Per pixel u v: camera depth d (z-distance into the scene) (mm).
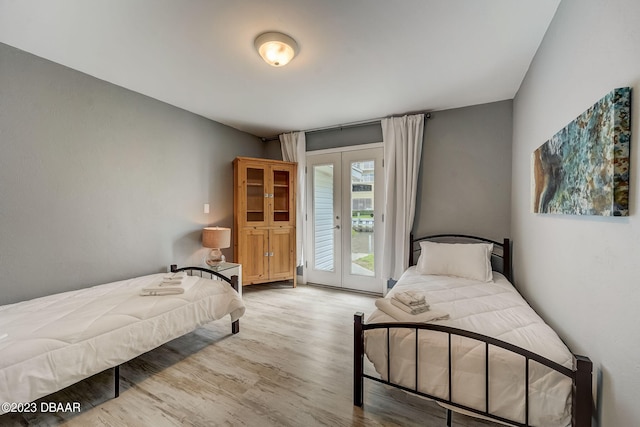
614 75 1046
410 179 3281
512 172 2881
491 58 2123
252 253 3822
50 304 1893
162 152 3027
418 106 3135
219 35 1853
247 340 2461
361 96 2850
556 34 1615
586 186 1197
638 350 912
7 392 1261
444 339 1433
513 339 1388
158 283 2441
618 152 974
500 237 2977
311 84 2592
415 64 2221
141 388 1803
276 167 3992
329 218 4117
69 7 1571
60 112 2240
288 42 1869
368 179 3795
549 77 1744
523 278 2416
